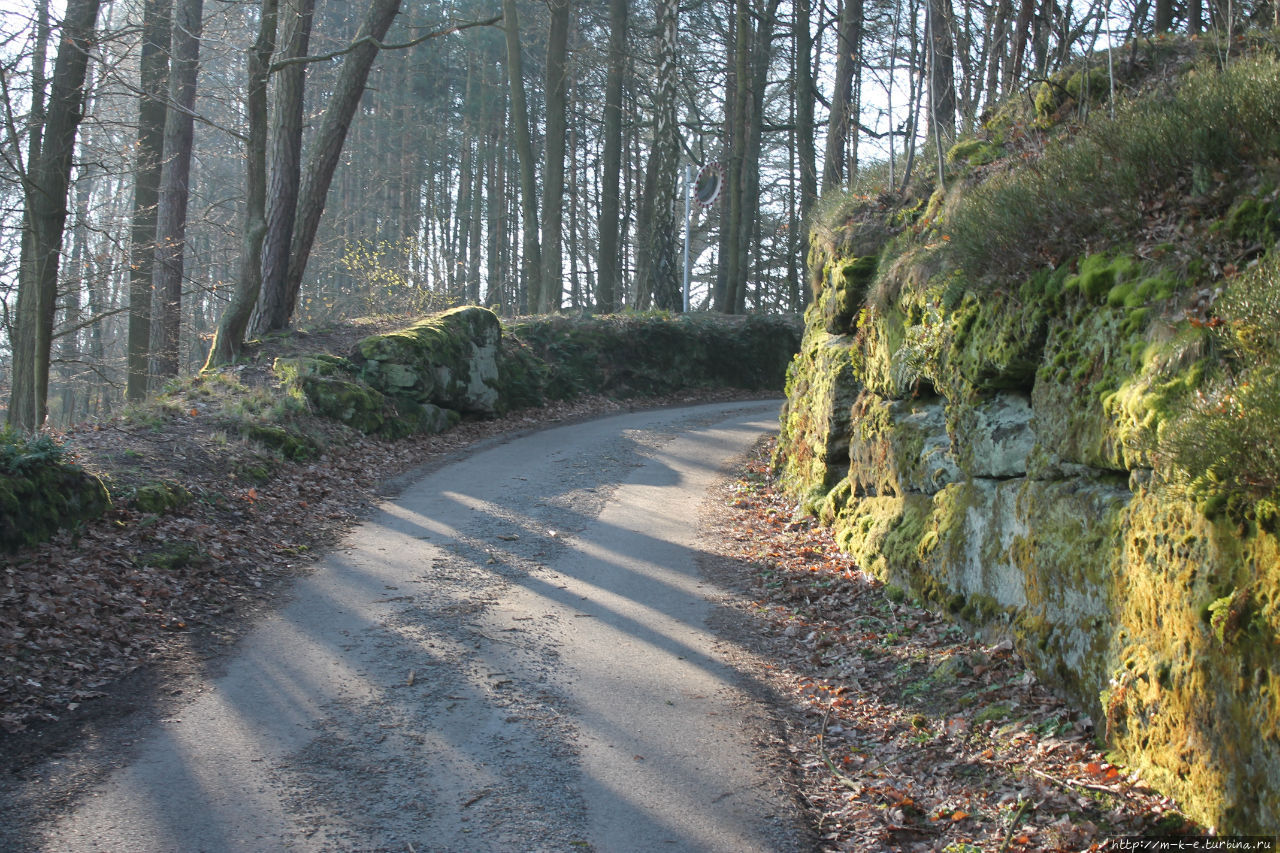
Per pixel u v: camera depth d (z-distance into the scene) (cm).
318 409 1460
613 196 2841
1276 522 390
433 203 4381
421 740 543
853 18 2170
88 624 668
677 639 747
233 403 1326
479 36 3925
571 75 3284
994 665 636
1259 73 583
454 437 1712
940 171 991
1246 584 406
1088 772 490
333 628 727
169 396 1374
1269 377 400
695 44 3431
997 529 693
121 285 2220
